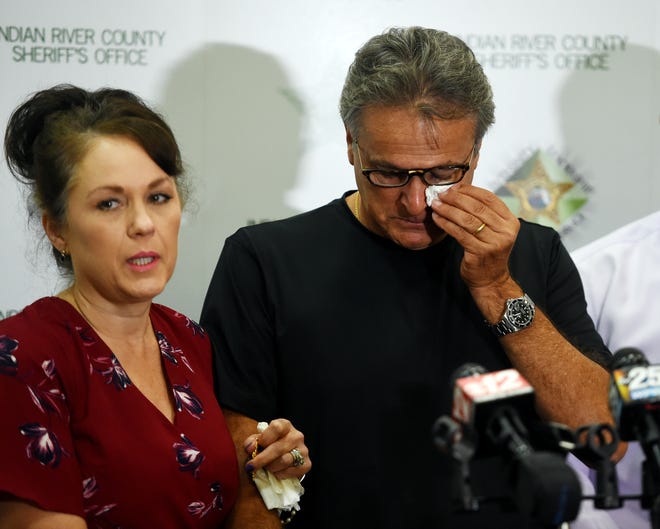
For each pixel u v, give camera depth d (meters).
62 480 1.79
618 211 3.37
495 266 2.27
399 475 2.35
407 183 2.19
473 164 2.29
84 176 1.89
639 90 3.33
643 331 3.01
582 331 2.51
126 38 3.23
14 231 3.24
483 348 2.41
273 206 3.32
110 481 1.87
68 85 2.06
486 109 2.22
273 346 2.42
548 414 2.27
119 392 1.95
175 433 2.00
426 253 2.45
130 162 1.91
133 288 1.93
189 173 2.57
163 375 2.13
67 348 1.92
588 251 3.17
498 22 3.30
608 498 1.36
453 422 1.34
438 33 2.27
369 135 2.17
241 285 2.45
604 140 3.35
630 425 1.42
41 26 3.21
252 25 3.26
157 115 2.02
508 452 1.30
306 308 2.40
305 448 2.15
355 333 2.39
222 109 3.27
